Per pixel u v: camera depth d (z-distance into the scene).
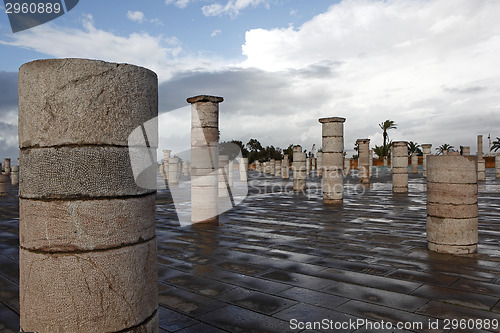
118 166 3.10
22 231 3.20
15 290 5.81
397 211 13.35
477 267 6.42
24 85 3.12
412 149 64.88
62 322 2.96
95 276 2.98
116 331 3.07
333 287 5.56
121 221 3.11
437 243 7.49
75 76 2.97
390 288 5.47
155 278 3.48
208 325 4.35
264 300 5.09
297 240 8.86
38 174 3.02
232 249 8.05
